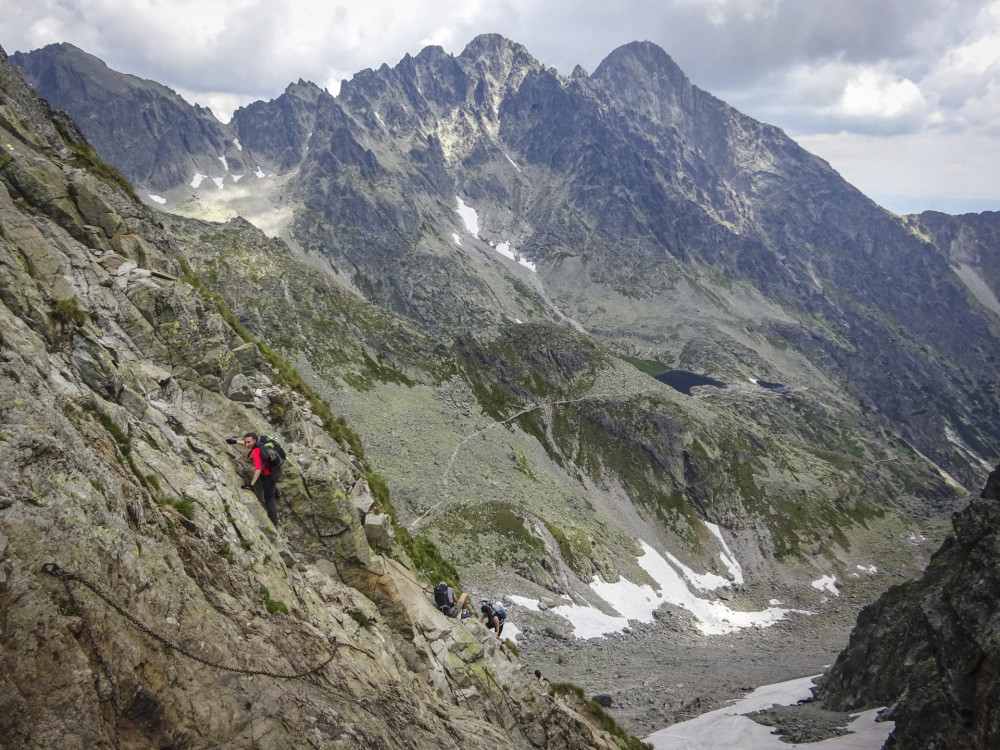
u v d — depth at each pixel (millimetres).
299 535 20953
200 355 22891
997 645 37438
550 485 147125
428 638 23047
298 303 173500
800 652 107688
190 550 14383
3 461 11117
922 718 40969
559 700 32719
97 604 11023
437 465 130375
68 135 33969
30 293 16594
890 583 153125
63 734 9383
